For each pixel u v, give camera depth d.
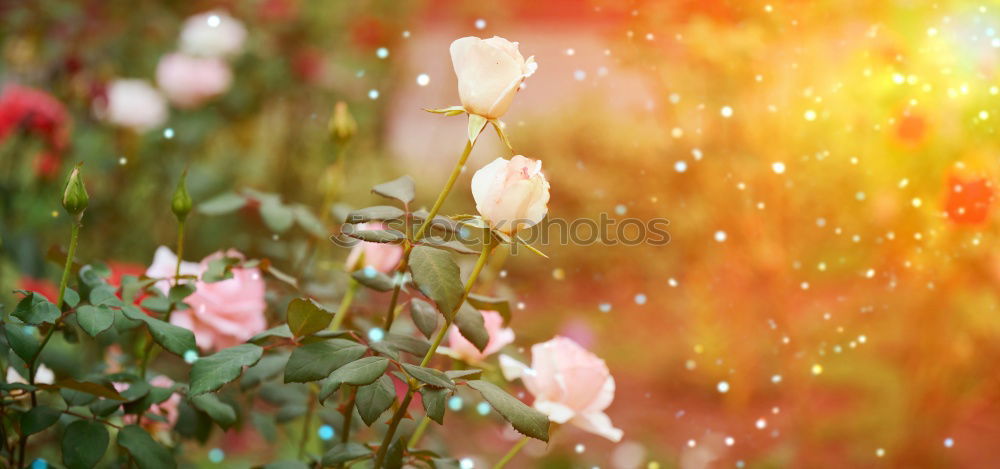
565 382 1.36
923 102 2.67
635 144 3.38
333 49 4.03
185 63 3.27
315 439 1.94
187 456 1.88
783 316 3.13
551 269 4.22
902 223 2.77
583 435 3.36
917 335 3.16
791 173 2.96
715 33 2.78
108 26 3.47
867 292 3.00
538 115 4.91
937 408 3.22
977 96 2.63
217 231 3.22
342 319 1.48
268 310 1.53
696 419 3.58
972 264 2.81
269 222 1.52
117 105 3.06
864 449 3.29
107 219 3.14
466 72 1.27
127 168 3.20
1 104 2.57
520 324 4.02
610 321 4.20
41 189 2.72
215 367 1.25
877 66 2.74
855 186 2.87
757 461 3.19
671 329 4.15
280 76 3.74
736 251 3.18
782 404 3.56
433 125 6.22
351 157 4.10
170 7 3.74
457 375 1.27
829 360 3.55
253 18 3.79
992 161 2.66
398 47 4.46
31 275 2.63
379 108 4.36
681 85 2.97
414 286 1.25
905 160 2.73
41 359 1.42
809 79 2.86
